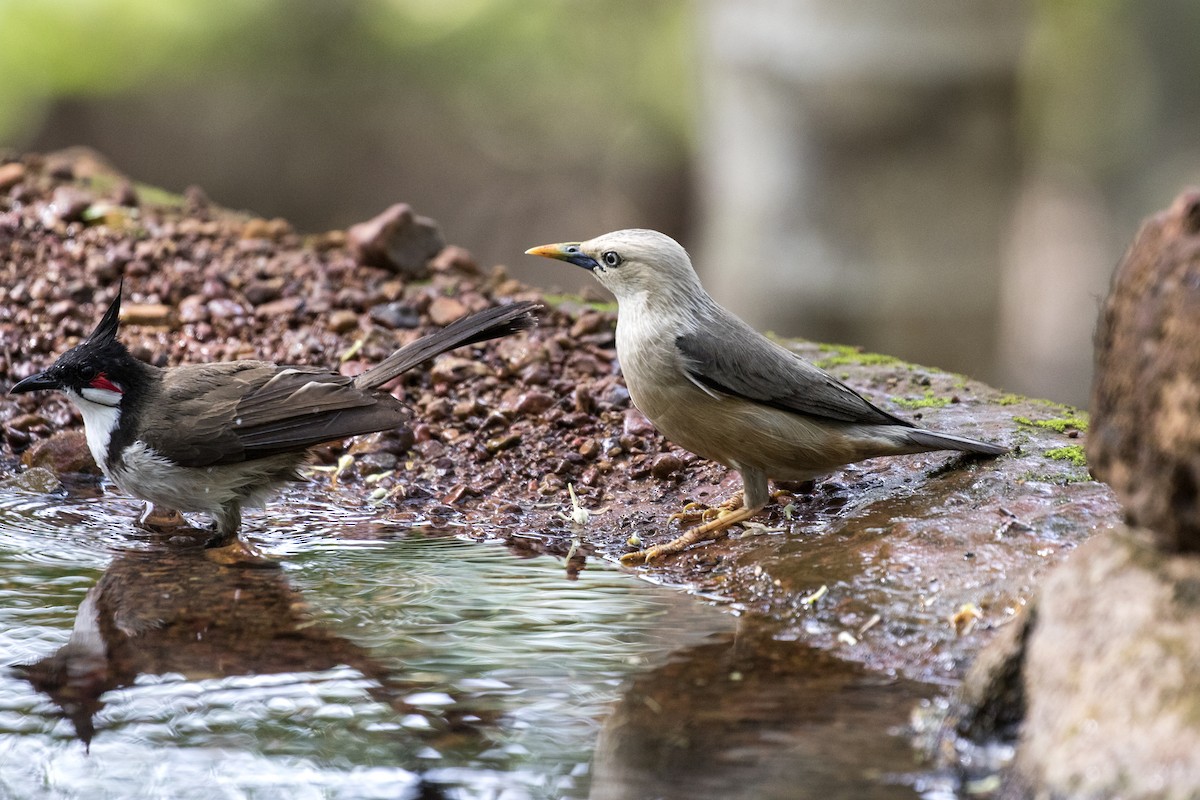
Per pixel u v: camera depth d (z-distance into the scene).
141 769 7.11
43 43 29.91
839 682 7.98
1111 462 6.71
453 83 34.34
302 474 12.16
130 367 10.62
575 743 7.30
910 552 9.20
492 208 36.50
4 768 7.13
